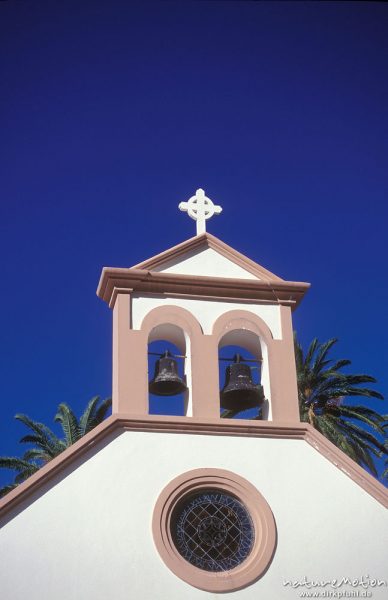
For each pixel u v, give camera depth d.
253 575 13.76
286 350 15.88
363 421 36.25
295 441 14.98
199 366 15.42
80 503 13.85
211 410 15.08
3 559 13.30
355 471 14.75
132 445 14.45
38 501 13.77
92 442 14.29
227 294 16.12
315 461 14.85
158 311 15.70
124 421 14.55
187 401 15.44
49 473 13.92
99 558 13.51
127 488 14.09
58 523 13.66
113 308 15.94
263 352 15.98
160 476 14.27
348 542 14.23
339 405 36.78
